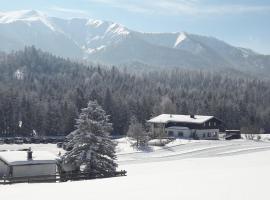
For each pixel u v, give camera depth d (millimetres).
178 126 122562
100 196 23969
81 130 44469
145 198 22672
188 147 93750
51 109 132750
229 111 170250
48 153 46625
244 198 21703
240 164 51812
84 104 142250
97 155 43469
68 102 134875
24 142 108500
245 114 177375
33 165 41812
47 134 131500
